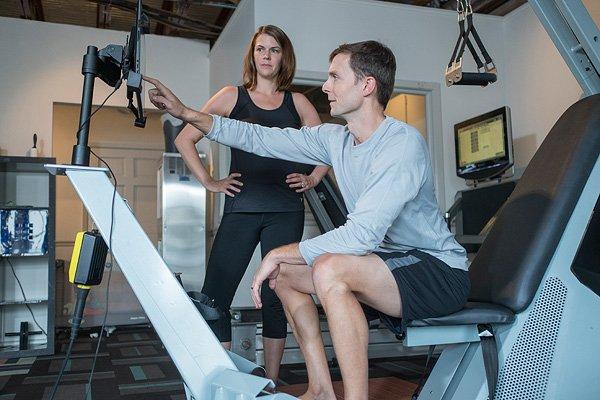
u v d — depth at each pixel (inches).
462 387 59.4
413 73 159.8
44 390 100.8
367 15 155.9
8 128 176.2
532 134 159.0
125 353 142.6
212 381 49.8
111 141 229.5
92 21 209.5
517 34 165.0
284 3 147.8
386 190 56.4
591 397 60.1
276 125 86.9
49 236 148.9
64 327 187.5
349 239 55.6
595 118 64.3
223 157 167.2
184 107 67.8
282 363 122.6
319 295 56.1
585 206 62.2
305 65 148.4
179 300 51.5
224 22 213.0
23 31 180.2
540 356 59.4
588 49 68.4
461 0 72.5
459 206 152.4
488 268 65.4
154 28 215.8
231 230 84.7
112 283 200.7
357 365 54.2
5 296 161.8
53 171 50.7
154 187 234.4
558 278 60.6
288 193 86.4
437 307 57.5
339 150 67.0
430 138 161.3
